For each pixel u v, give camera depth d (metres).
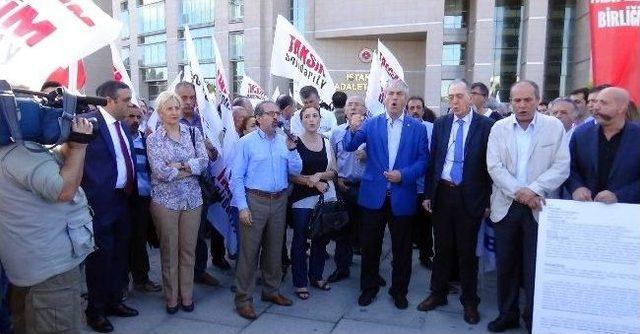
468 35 36.81
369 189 4.20
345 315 4.10
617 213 3.14
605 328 3.19
